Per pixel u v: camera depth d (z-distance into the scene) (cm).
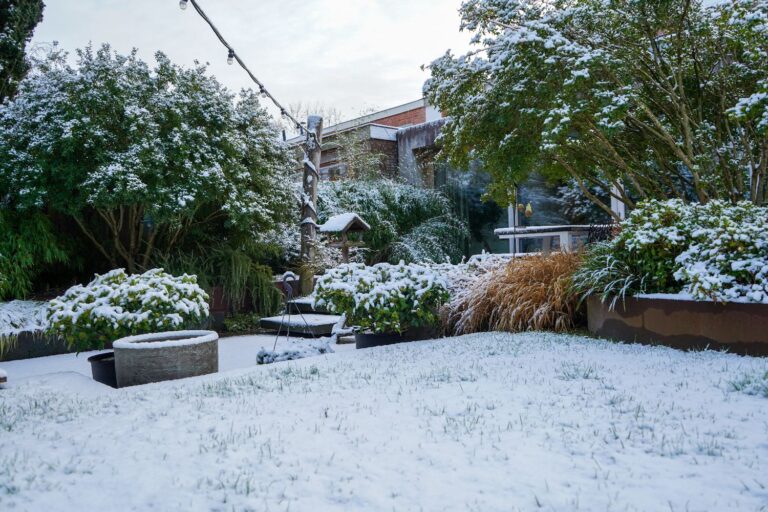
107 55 921
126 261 1011
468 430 333
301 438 328
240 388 465
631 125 824
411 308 722
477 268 937
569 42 690
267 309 1091
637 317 630
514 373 488
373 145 1833
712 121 803
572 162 852
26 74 1055
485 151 807
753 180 714
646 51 752
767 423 332
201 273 997
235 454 303
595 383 442
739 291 548
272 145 1132
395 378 485
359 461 290
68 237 970
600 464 280
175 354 554
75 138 838
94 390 495
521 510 232
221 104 1005
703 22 695
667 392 408
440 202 1628
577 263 767
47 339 795
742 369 463
